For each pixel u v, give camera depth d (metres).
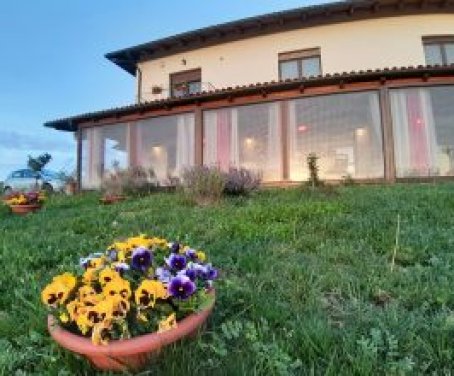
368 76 12.71
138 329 2.20
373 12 16.78
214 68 18.56
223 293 3.12
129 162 15.30
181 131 14.72
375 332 2.40
